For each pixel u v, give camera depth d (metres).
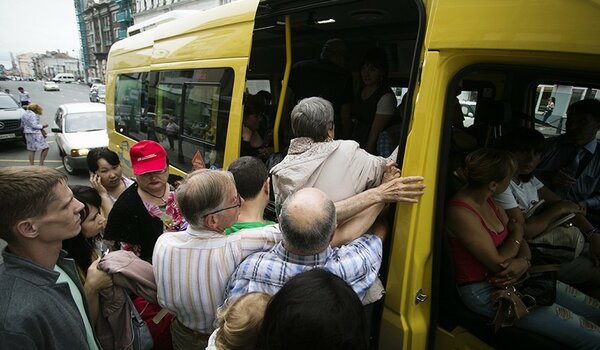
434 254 1.69
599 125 2.55
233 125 2.99
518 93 2.97
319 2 2.44
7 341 1.13
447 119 1.59
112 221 2.40
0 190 1.20
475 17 1.43
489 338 1.74
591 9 1.20
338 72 3.28
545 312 1.72
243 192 1.85
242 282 1.52
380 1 2.88
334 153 1.80
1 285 1.20
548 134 2.85
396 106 2.97
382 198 1.61
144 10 37.91
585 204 2.61
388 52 3.73
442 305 1.85
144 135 5.12
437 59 1.54
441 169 1.64
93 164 3.02
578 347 1.71
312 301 0.93
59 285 1.32
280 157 3.03
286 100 3.57
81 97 40.81
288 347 0.92
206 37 3.47
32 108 10.50
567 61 1.35
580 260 2.19
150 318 2.05
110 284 1.68
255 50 4.66
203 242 1.62
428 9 1.67
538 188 2.43
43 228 1.28
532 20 1.31
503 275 1.76
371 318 1.73
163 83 4.43
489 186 1.80
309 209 1.41
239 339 1.16
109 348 1.73
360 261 1.53
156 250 1.68
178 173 4.02
